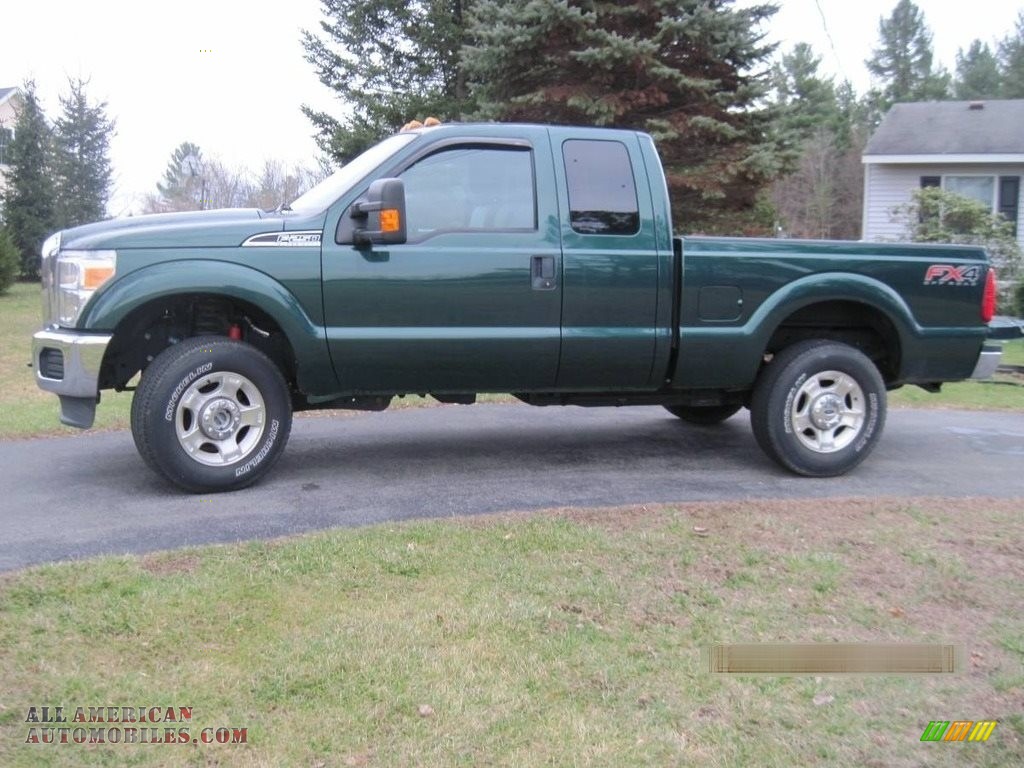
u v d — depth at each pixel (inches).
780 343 254.1
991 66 2110.0
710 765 112.6
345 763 111.0
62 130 1253.7
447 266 211.6
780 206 1304.1
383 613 145.3
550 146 221.5
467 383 220.5
